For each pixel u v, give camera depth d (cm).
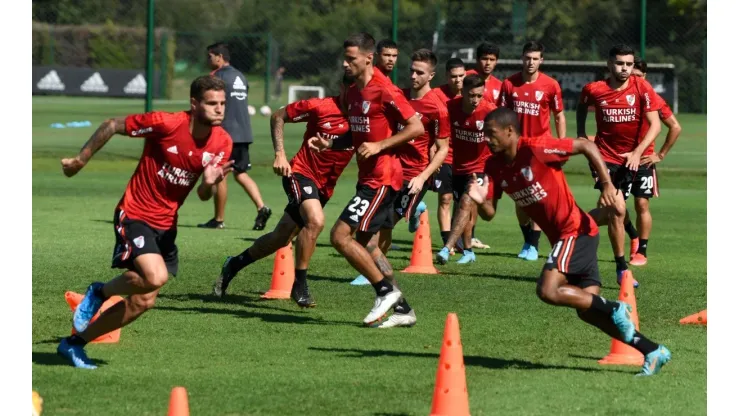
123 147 4409
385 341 1398
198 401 1091
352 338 1415
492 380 1195
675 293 1800
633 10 5988
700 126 5612
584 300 1216
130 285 1220
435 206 3222
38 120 5575
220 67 2514
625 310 1212
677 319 1580
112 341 1368
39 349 1316
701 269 2073
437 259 2089
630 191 2133
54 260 2000
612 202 1248
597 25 5969
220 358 1288
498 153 1257
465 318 1562
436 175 2264
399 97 1496
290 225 1672
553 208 1245
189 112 1236
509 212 3134
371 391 1138
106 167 3966
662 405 1094
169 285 1809
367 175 1509
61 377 1183
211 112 1207
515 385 1172
